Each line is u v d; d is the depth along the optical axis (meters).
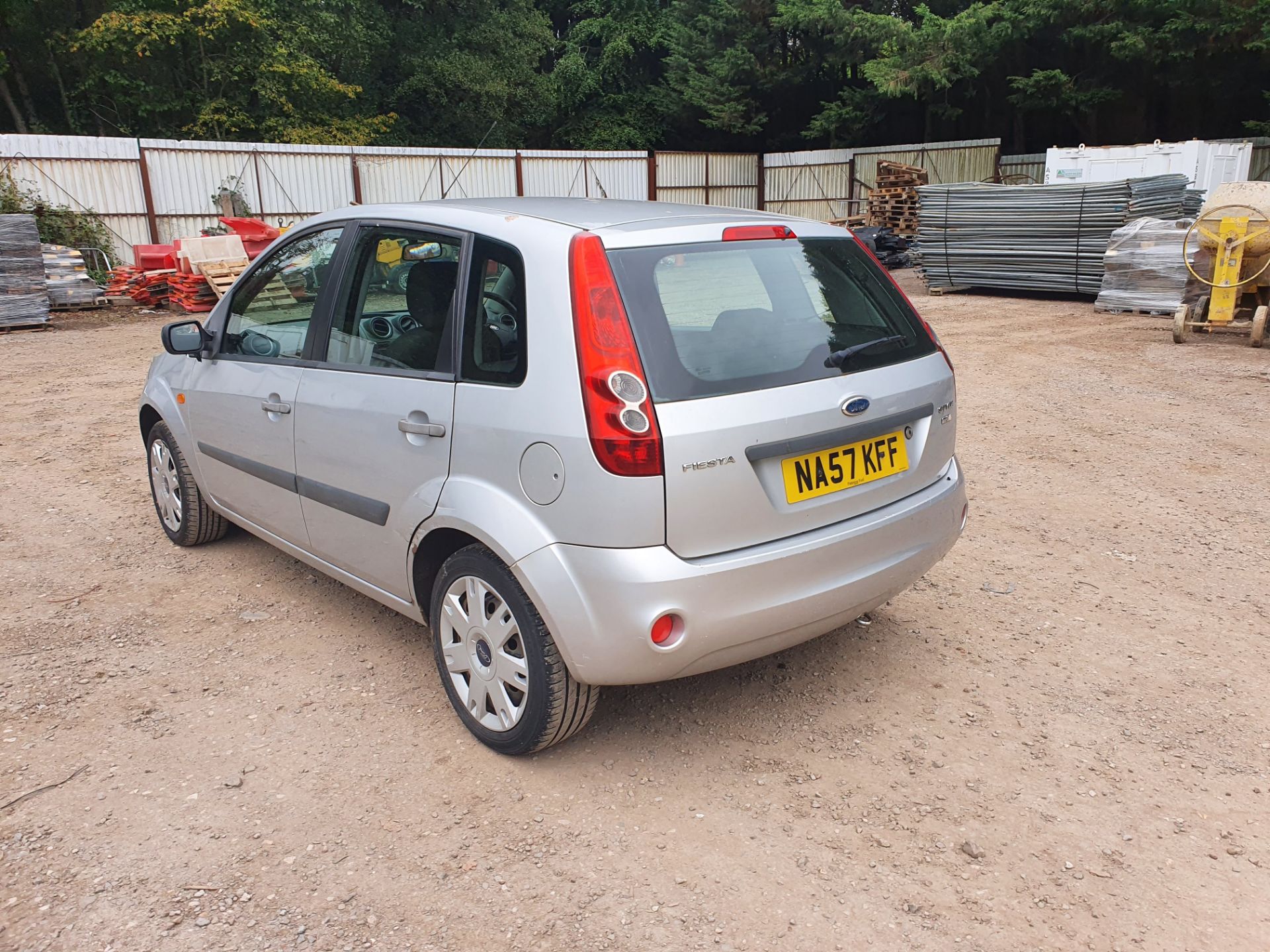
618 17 37.19
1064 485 5.86
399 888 2.44
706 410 2.59
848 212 30.67
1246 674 3.54
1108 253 13.30
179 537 4.83
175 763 2.98
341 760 3.01
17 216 13.99
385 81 36.03
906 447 3.14
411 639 3.86
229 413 4.05
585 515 2.56
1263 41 21.98
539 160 27.52
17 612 4.09
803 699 3.39
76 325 14.91
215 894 2.40
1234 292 10.80
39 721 3.21
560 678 2.77
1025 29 25.44
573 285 2.63
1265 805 2.76
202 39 27.89
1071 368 9.62
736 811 2.75
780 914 2.34
